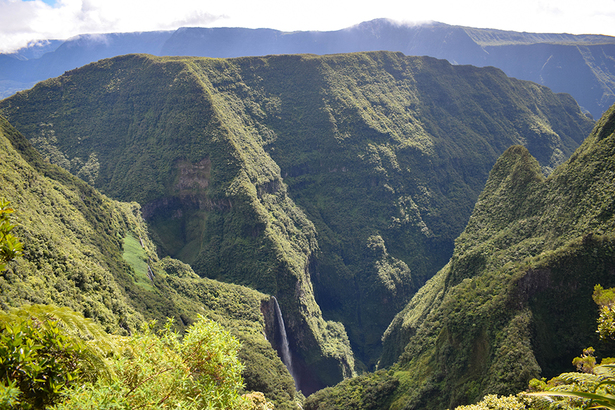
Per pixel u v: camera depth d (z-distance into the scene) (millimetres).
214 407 14602
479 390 50250
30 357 10484
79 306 44375
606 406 7281
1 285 34750
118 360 13234
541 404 21125
